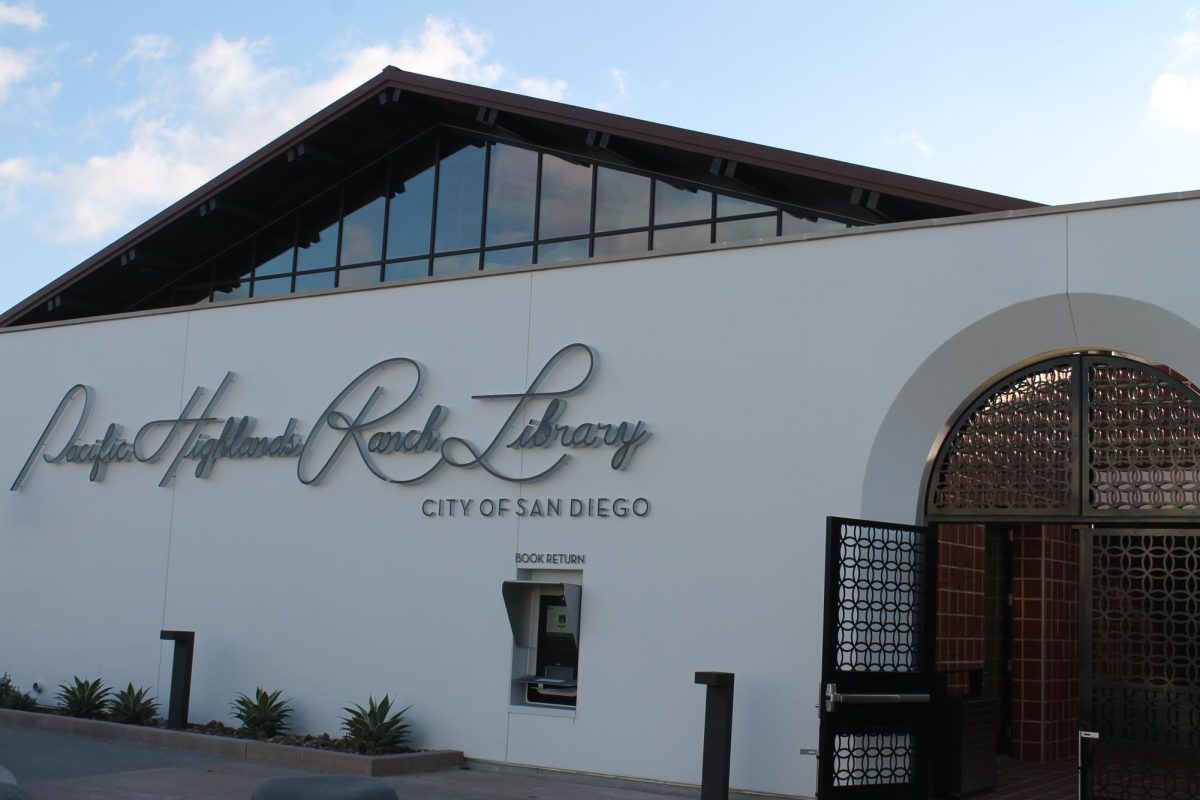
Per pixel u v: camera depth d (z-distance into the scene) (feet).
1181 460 36.40
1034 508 38.52
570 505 45.39
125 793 38.06
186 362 57.67
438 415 49.16
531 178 61.21
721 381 42.98
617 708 43.19
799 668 39.91
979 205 44.83
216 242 71.20
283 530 52.75
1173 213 36.14
